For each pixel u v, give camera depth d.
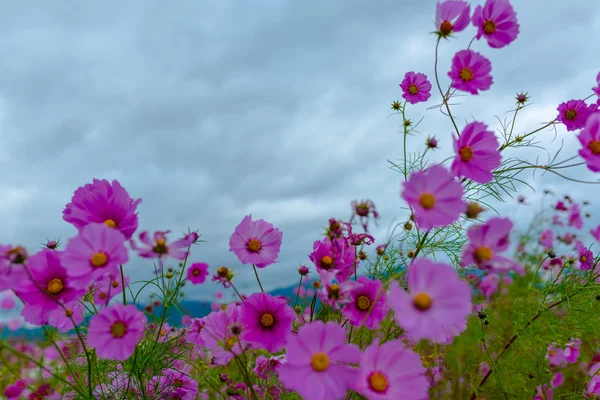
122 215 0.57
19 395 0.69
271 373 0.74
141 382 0.73
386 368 0.48
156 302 0.88
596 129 0.57
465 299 0.45
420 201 0.51
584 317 0.86
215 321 0.63
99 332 0.54
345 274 0.66
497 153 0.60
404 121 0.95
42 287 0.55
